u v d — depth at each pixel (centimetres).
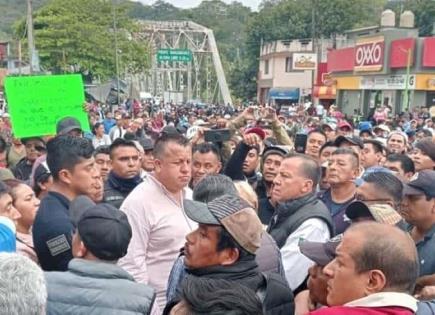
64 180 371
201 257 261
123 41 4059
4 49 4894
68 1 3966
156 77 7481
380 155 699
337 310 216
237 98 7394
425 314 246
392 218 321
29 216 405
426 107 3062
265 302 272
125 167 536
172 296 305
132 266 370
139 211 379
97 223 283
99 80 4094
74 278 278
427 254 375
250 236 260
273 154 529
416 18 5619
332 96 4431
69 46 3834
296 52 5472
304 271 363
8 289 197
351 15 6606
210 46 7669
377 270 221
